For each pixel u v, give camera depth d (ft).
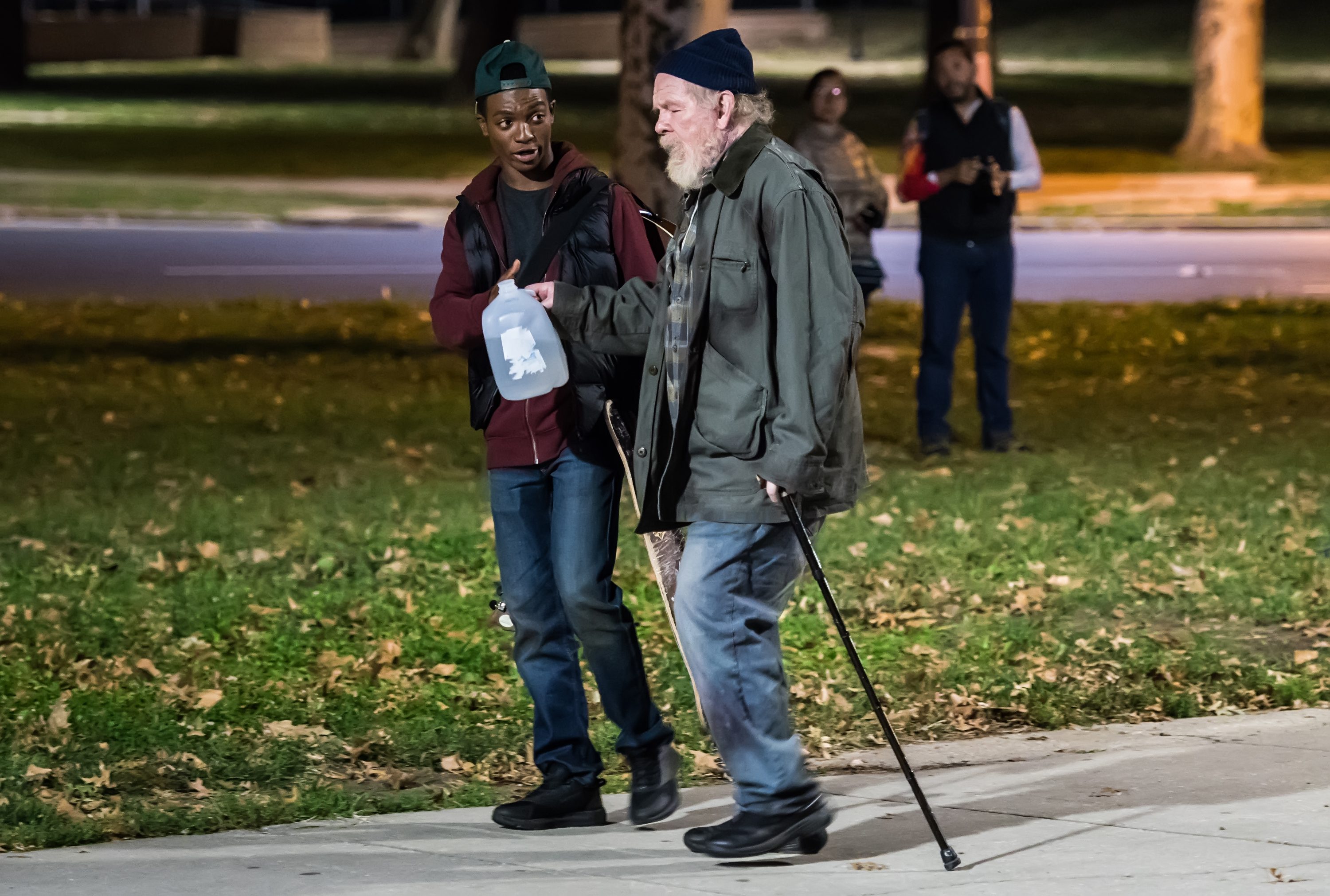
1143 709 62.13
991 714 61.87
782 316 43.29
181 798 53.57
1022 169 104.73
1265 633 71.26
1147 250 234.38
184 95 506.89
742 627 44.80
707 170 44.16
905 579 78.69
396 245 233.76
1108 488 97.76
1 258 211.41
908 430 117.29
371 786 55.16
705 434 44.27
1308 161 327.67
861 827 48.65
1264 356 154.71
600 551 48.49
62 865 45.96
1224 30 323.98
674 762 50.42
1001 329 107.34
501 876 44.70
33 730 59.16
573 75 567.59
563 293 46.85
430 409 124.57
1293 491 96.17
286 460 106.32
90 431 114.32
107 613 72.84
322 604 74.33
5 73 534.78
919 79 532.73
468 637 70.23
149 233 242.58
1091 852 45.57
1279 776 52.16
